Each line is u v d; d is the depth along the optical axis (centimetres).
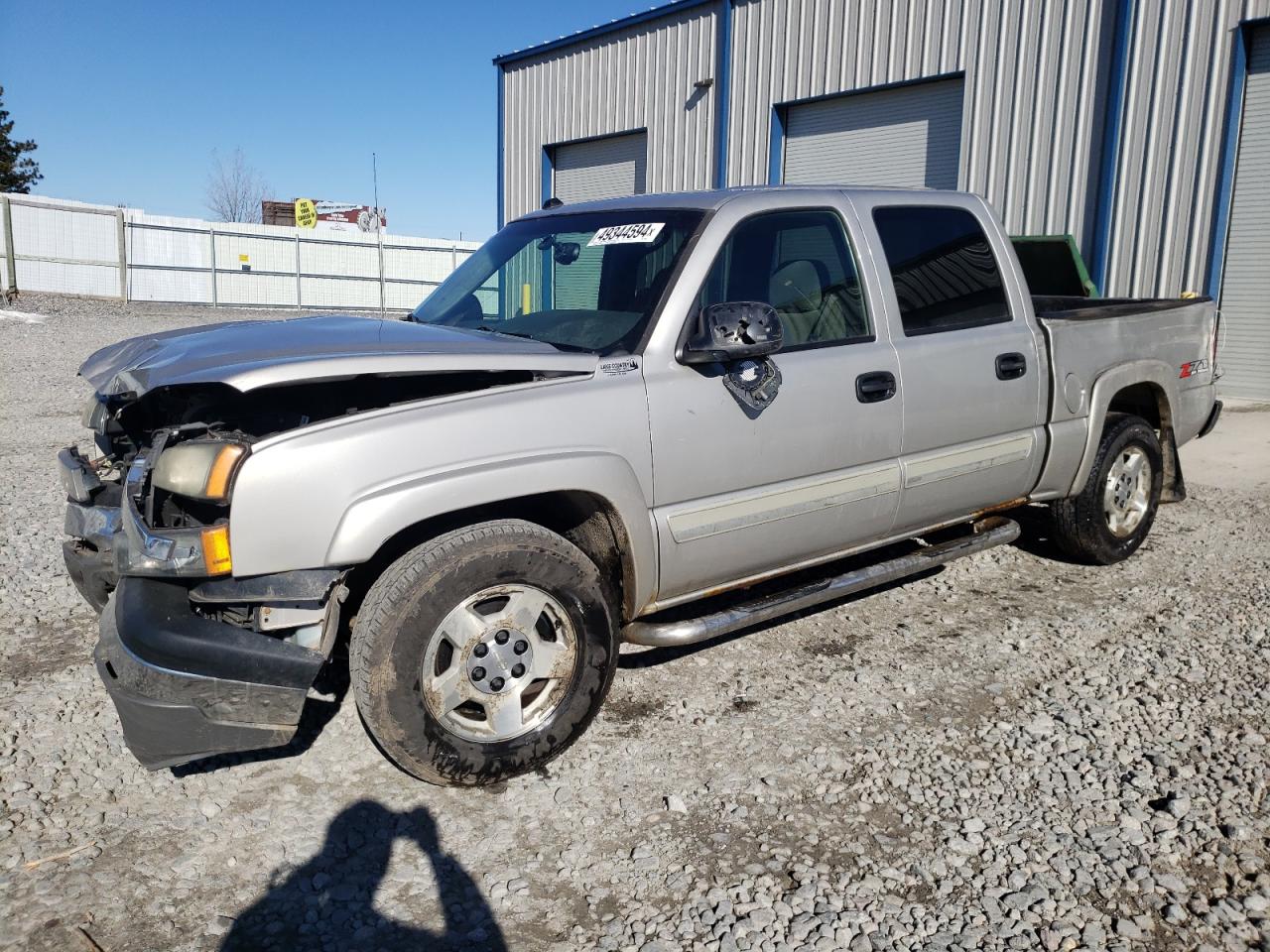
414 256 3488
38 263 2712
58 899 265
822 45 1495
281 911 262
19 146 4716
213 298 3084
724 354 338
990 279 468
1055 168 1245
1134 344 529
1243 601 493
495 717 316
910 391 414
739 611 372
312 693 386
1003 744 351
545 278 410
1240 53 1073
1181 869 280
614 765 338
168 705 274
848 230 412
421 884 275
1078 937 253
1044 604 492
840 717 371
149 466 304
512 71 2050
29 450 840
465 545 302
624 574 349
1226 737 354
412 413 300
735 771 334
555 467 316
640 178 1847
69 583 503
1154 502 561
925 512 437
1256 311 1125
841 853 288
